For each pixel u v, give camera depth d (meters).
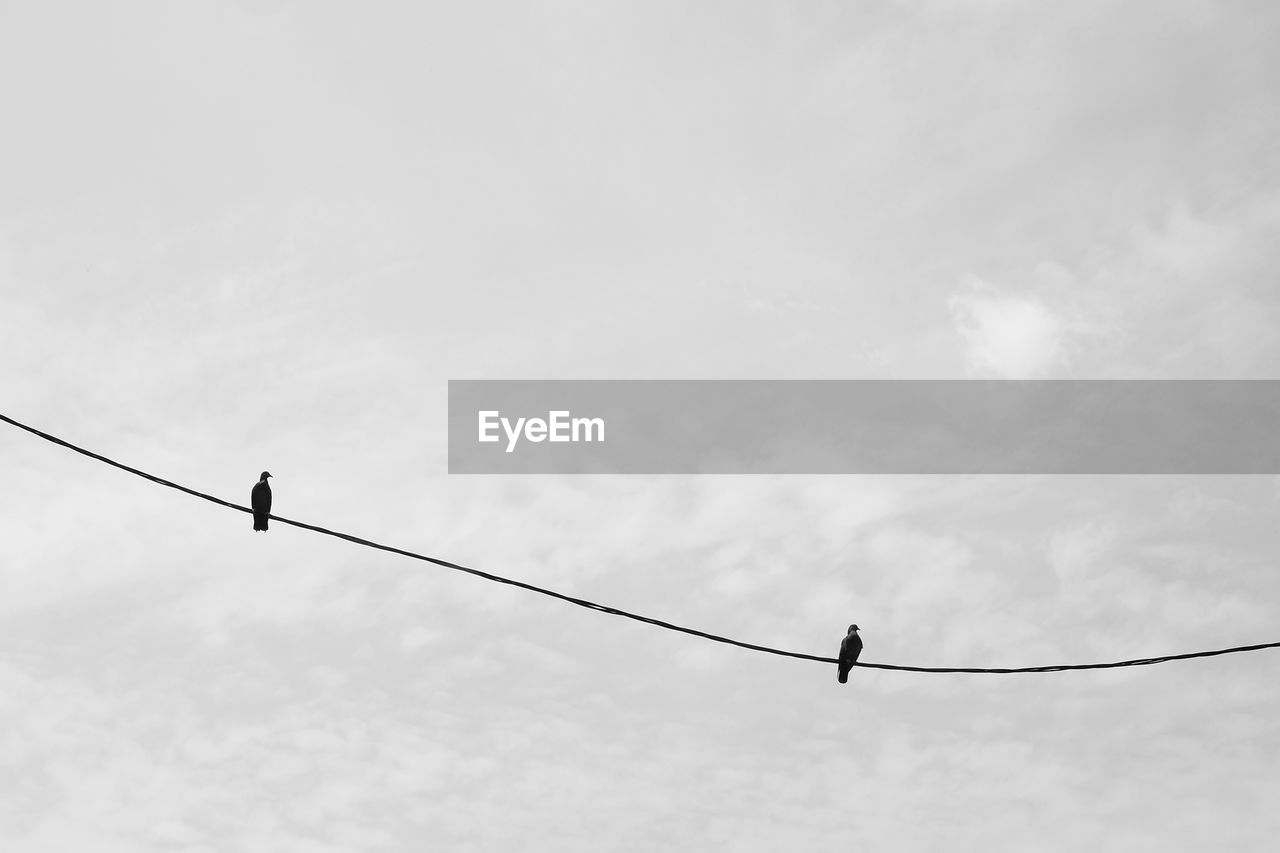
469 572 20.34
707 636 21.39
